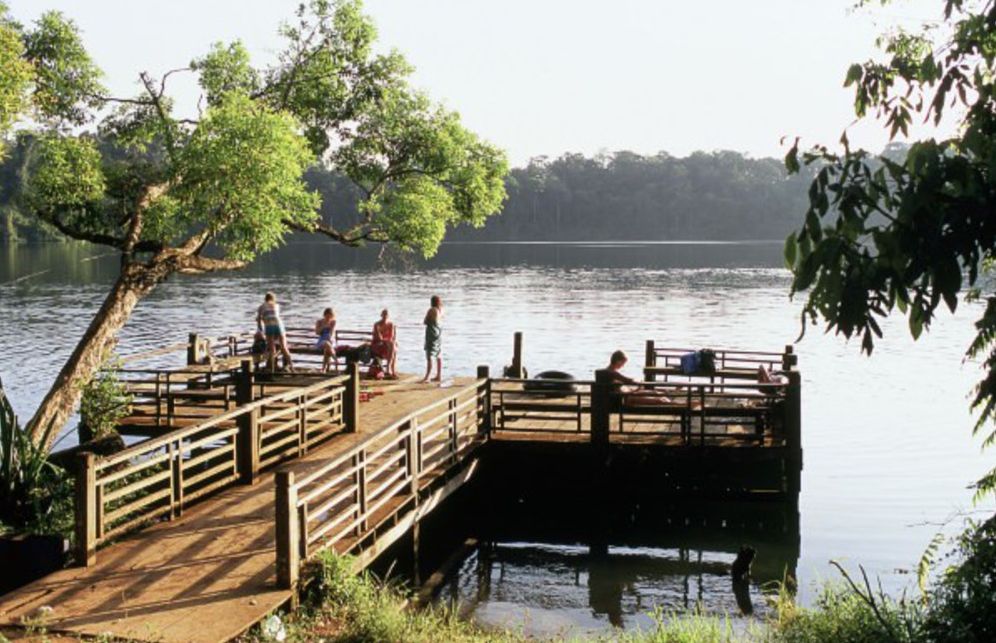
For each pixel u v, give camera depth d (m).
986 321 4.58
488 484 15.22
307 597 8.61
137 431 16.17
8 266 81.31
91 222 18.83
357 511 10.16
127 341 36.66
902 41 5.89
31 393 26.45
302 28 21.20
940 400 26.05
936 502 16.06
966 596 6.87
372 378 20.89
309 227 19.95
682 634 8.73
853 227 3.72
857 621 7.61
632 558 13.12
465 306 50.12
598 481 14.69
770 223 163.00
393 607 8.64
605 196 168.12
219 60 19.89
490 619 10.62
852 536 14.15
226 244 17.56
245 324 42.25
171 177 17.42
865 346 3.72
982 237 3.62
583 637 9.84
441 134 21.30
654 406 14.89
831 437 21.58
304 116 21.55
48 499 11.59
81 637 7.30
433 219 20.77
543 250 123.62
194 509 10.83
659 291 59.03
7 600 8.05
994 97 4.13
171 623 7.57
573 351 34.62
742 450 14.41
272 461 12.66
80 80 18.75
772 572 12.52
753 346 35.78
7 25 17.58
